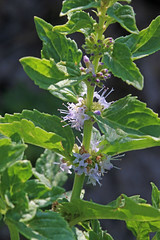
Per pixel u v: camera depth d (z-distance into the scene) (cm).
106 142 29
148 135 27
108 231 88
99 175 29
